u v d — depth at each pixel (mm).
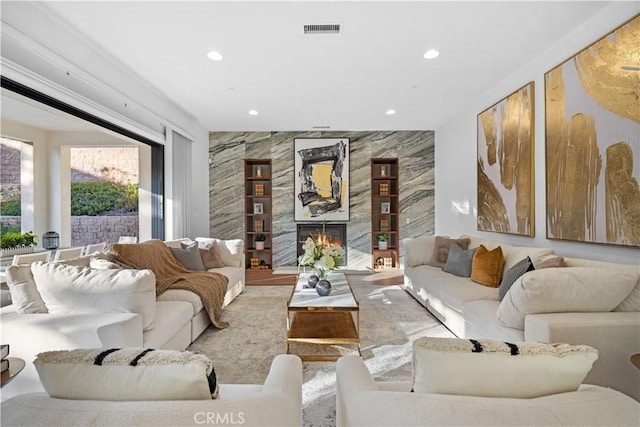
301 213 6348
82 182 6918
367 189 6363
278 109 4918
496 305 2564
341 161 6344
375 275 5785
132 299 1996
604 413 696
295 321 3066
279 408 805
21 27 2295
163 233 4652
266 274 5875
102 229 6934
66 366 779
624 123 2242
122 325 1835
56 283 2006
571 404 720
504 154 3783
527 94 3334
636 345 1681
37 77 2445
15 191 5746
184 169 5148
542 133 3170
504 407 713
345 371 1195
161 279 3180
